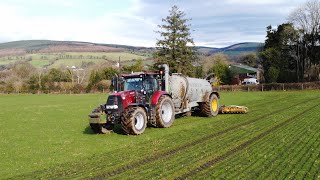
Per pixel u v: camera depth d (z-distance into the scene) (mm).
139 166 8023
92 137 12508
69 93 60875
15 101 38406
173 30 43281
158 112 13383
